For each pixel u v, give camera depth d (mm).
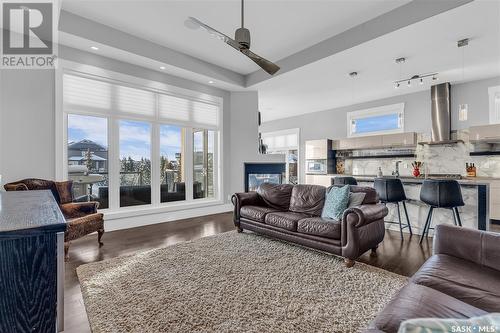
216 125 5820
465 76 5156
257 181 6066
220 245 3391
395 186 3801
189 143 5418
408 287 1363
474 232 1760
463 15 2941
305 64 4473
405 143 6055
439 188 3336
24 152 3477
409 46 3752
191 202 5441
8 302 635
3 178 3328
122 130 4520
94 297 2072
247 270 2600
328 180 7254
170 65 4504
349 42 3809
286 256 2994
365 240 2805
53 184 3410
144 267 2662
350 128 7504
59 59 3727
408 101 6348
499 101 5168
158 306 1947
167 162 5145
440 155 5902
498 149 5215
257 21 3588
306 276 2473
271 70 2734
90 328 1731
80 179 4090
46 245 681
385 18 3391
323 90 6047
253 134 6059
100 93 4203
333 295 2123
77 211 3375
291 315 1845
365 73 4922
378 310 1906
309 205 3701
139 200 4742
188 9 3316
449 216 3699
